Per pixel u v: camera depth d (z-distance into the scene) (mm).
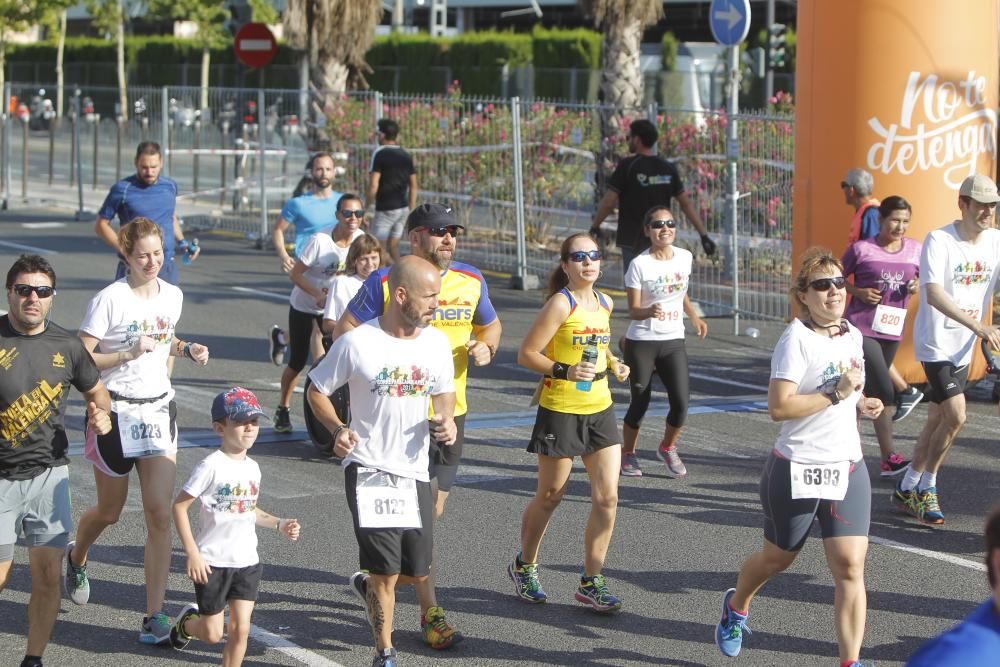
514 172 22375
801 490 6840
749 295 19125
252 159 28672
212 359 15914
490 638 7645
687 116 20797
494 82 48719
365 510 6812
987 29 15039
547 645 7562
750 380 15477
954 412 9828
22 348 6676
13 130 40438
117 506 7738
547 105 22344
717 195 19547
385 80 52344
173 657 7277
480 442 12352
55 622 7477
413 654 7383
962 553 9359
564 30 50812
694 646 7598
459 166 24141
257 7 54594
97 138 37594
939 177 14898
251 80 51344
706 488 11000
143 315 7656
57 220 31062
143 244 7633
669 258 10977
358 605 8156
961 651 3365
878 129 14828
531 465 11602
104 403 7062
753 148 18750
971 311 10016
